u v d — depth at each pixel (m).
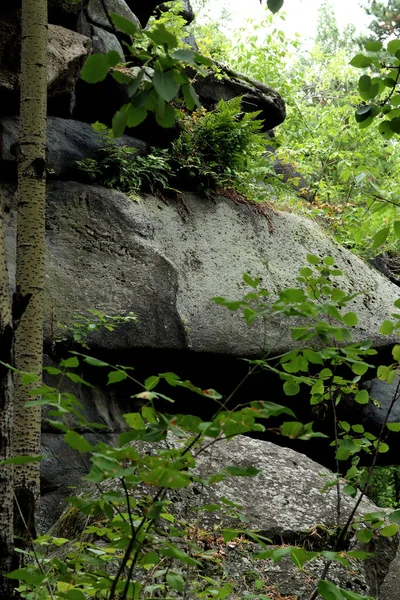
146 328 6.94
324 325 2.43
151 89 2.23
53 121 7.18
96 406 6.67
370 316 8.52
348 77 16.03
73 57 7.14
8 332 2.67
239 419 1.95
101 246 6.98
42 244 4.13
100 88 7.54
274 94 10.04
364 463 9.30
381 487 14.07
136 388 7.20
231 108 8.14
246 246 7.97
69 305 6.63
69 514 4.55
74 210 6.98
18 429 3.85
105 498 2.06
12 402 2.66
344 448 2.78
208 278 7.55
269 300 7.76
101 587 2.35
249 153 8.50
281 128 14.08
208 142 8.04
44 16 4.41
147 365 7.13
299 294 2.31
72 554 2.71
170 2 10.00
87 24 7.76
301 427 1.92
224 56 13.12
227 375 7.68
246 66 13.62
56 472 6.04
